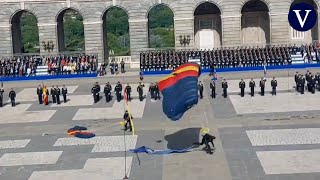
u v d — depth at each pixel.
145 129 81.62
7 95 115.56
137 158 67.38
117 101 103.12
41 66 136.50
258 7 148.62
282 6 142.38
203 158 66.25
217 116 87.88
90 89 117.25
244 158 65.38
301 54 134.38
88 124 86.50
